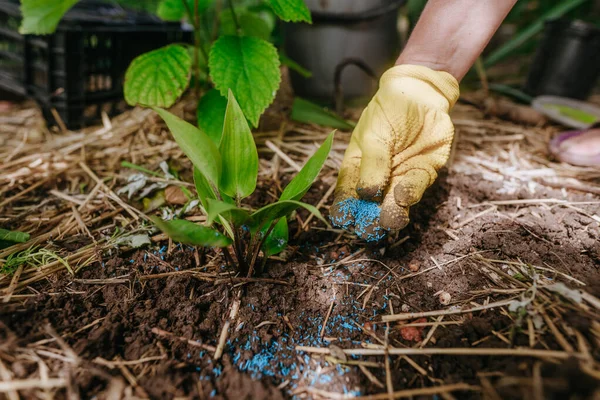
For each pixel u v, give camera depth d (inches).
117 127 26.8
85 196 21.0
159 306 15.3
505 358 13.3
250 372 13.6
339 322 15.2
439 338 14.5
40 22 19.1
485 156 25.2
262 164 23.1
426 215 19.4
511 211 19.9
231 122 14.3
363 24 28.5
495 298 15.6
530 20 46.2
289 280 16.4
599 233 18.2
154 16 29.6
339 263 17.3
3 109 30.9
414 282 16.5
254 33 26.9
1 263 16.8
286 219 17.3
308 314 15.4
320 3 27.8
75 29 24.8
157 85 20.8
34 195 21.1
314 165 14.3
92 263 17.0
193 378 13.2
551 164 24.6
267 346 14.3
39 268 16.6
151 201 20.2
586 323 13.7
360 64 27.1
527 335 14.0
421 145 16.5
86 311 15.2
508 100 36.3
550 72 35.0
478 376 13.0
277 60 20.1
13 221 19.2
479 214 19.4
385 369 13.7
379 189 15.1
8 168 23.0
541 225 18.6
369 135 16.0
